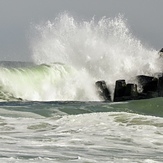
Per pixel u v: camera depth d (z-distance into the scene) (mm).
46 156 36625
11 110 76438
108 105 88812
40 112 76500
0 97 115438
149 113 81500
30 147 40875
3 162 32875
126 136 48250
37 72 138625
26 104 95188
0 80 123938
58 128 53719
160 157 38438
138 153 40000
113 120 58906
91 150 40500
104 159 36281
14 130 52438
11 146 41062
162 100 89375
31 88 132750
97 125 55375
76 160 35281
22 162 33250
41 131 51656
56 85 141625
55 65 147250
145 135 49250
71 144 43250
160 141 46125
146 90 127812
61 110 80938
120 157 37594
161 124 56281
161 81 123875
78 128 53438
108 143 44375
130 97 122875
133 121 58188
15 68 132625
